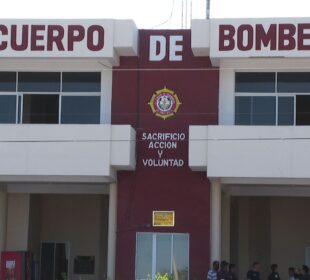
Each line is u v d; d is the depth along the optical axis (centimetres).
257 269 2466
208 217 2303
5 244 2555
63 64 2412
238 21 2264
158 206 2323
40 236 2802
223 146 2191
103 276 2745
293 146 2169
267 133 2183
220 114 2339
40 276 2800
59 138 2248
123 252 2314
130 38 2297
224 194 2500
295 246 2844
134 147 2319
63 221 2858
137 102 2375
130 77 2388
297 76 2356
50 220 2853
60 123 2408
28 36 2311
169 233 2311
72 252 2844
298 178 2202
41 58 2330
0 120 2427
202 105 2350
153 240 2316
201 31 2286
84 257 2845
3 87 2438
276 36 2250
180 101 2361
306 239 2839
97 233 2853
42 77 2436
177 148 2344
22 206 2595
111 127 2247
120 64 2398
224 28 2264
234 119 2345
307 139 2164
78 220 2864
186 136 2345
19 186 2538
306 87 2347
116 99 2381
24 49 2308
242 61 2338
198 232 2298
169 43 2392
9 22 2316
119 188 2347
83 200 2873
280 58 2284
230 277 2178
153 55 2392
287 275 2830
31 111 2425
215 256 2272
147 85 2380
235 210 2867
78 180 2353
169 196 2325
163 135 2352
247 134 2189
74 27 2308
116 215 2336
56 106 2420
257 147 2180
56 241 2847
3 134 2262
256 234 2864
